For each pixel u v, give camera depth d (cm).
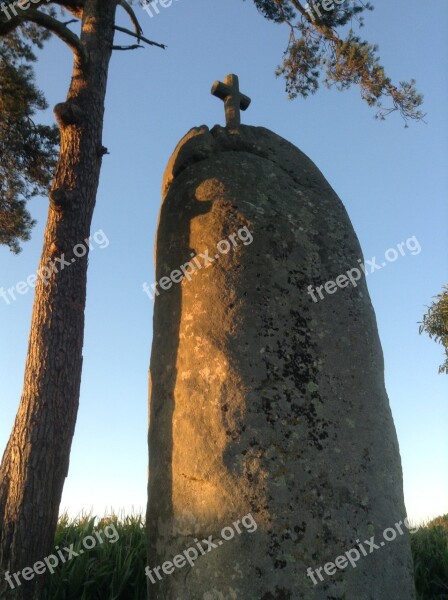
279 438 370
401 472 394
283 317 408
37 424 466
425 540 651
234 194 458
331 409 385
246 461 363
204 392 389
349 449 376
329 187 497
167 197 489
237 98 556
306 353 399
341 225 468
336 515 356
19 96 763
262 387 383
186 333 415
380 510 366
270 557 340
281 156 509
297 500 355
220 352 395
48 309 505
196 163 497
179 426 389
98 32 628
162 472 389
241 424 373
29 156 806
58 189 539
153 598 369
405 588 355
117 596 479
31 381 482
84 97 585
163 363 421
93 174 569
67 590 473
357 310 429
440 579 578
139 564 521
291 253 434
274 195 465
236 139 516
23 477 449
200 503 362
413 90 702
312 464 366
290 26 771
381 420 396
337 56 716
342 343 411
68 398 488
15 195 830
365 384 402
